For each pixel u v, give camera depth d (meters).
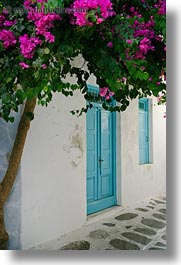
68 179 4.34
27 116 3.15
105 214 5.23
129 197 6.08
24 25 2.20
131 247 3.78
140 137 7.02
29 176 3.72
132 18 2.25
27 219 3.68
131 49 2.23
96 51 2.20
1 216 3.20
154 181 7.25
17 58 2.20
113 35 2.20
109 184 5.77
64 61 2.48
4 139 3.45
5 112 2.36
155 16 2.47
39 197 3.85
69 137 4.38
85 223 4.68
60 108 4.23
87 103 4.81
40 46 2.13
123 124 5.93
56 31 2.09
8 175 3.28
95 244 3.88
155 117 7.44
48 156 4.01
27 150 3.71
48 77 2.39
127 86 3.13
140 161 6.98
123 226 4.69
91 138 5.29
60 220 4.18
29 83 2.25
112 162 5.87
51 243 3.88
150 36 2.52
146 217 5.23
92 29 2.06
